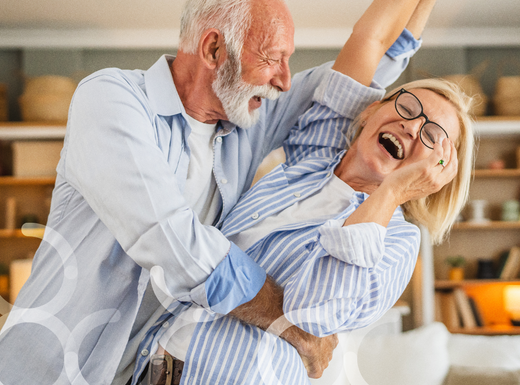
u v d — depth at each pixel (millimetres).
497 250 3959
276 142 1319
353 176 1140
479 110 3721
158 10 3469
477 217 3877
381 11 1231
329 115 1229
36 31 3705
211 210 1116
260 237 1049
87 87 930
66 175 939
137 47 3738
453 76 3719
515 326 3742
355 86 1198
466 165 1182
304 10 3496
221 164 1125
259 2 1002
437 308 3838
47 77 3562
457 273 3828
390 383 2623
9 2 3330
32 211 3734
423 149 1086
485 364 2676
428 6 1339
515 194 3969
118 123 879
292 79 1348
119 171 851
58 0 3312
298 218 1068
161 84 1020
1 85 3645
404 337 2807
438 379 2633
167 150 1020
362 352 2727
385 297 1000
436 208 1230
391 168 1097
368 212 934
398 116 1109
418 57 3865
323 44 3748
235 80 1017
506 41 3854
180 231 839
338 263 897
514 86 3709
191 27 1028
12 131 3572
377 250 897
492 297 3898
